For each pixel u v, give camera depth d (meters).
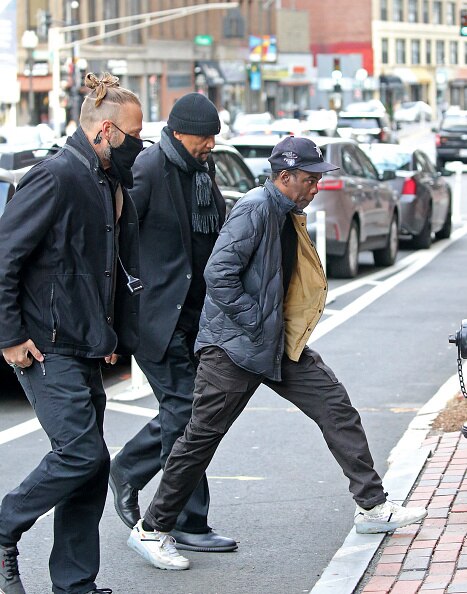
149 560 7.44
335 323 17.03
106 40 90.12
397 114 121.19
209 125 7.60
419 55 147.12
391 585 6.67
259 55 110.56
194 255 7.73
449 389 12.09
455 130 64.81
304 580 7.17
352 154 23.12
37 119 86.50
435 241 29.44
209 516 8.46
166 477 7.31
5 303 6.18
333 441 7.50
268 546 7.82
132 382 12.98
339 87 84.31
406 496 8.28
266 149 23.28
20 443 10.75
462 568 6.82
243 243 7.02
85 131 6.39
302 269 7.31
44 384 6.31
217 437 7.23
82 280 6.36
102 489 6.51
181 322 7.72
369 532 7.55
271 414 11.64
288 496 8.92
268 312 7.10
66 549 6.46
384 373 13.49
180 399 7.66
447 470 8.85
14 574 6.40
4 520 6.31
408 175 26.22
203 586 7.12
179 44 98.94
